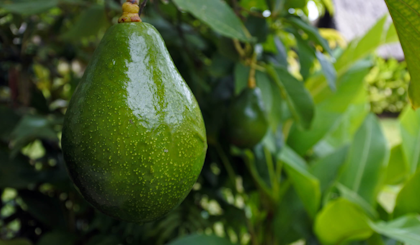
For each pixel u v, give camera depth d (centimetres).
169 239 95
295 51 108
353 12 462
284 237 98
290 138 111
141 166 57
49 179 91
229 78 91
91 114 57
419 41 61
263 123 82
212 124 90
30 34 96
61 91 119
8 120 91
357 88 106
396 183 113
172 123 58
